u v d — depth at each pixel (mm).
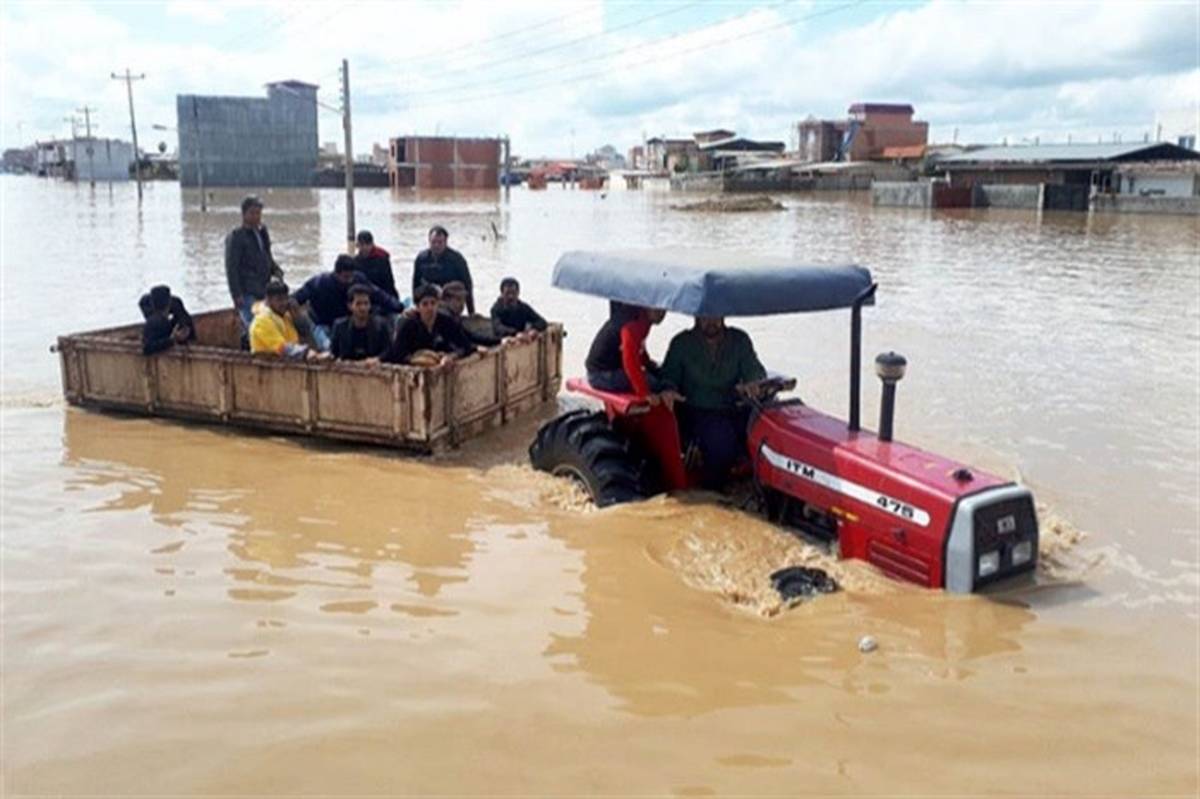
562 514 7266
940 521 5746
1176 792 4086
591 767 4195
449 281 11281
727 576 6102
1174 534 7184
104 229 39094
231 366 9578
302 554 6520
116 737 4387
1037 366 13398
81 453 8875
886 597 5758
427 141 105625
